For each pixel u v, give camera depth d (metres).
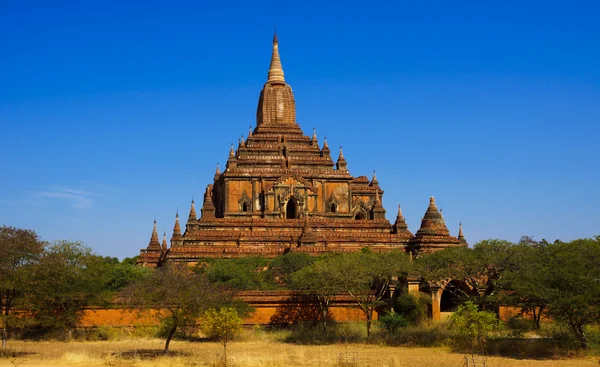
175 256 74.50
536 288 45.34
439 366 40.28
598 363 41.06
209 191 88.75
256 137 97.88
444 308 68.19
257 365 40.19
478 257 56.25
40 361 42.00
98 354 44.81
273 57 104.69
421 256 63.84
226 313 42.41
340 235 80.00
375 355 45.28
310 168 94.75
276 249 76.81
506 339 49.84
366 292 57.56
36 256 48.41
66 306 55.72
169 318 46.00
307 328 57.31
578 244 52.12
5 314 47.06
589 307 44.00
